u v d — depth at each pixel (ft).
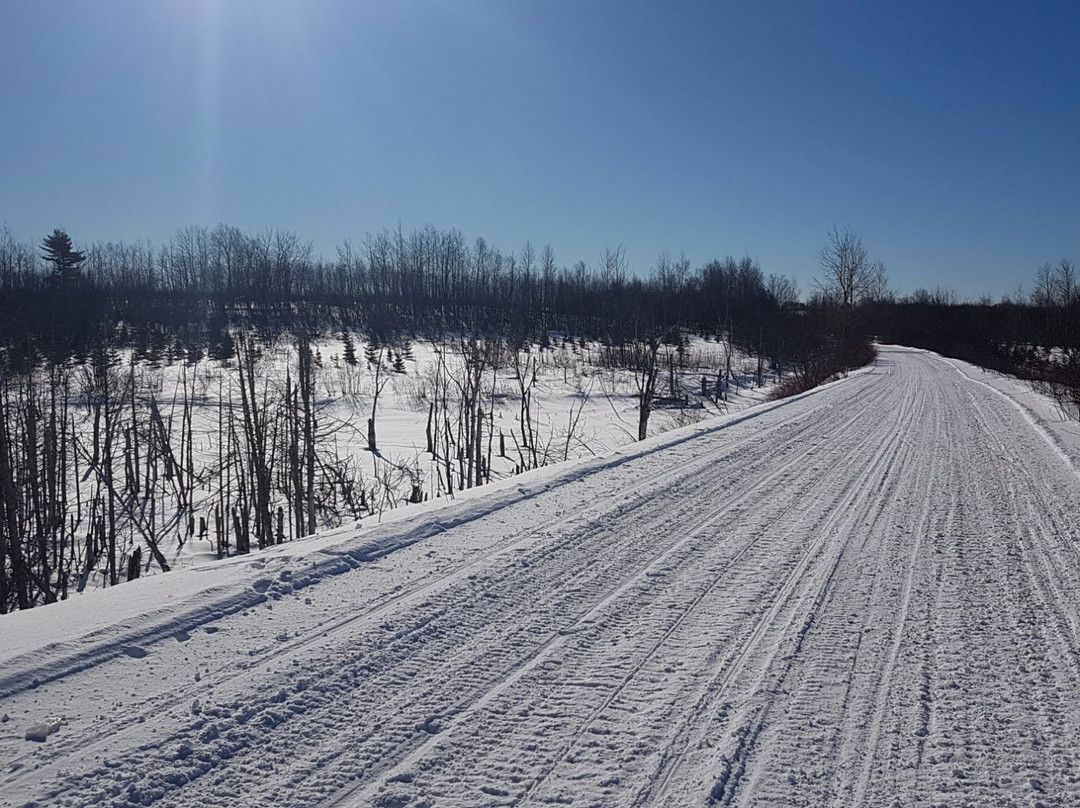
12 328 78.43
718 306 260.62
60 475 56.90
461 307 247.29
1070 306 121.29
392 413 112.68
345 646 15.06
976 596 19.34
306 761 11.16
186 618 15.92
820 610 18.24
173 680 13.29
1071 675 14.66
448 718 12.62
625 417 109.50
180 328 188.14
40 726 11.43
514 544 23.09
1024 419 62.75
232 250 250.78
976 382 109.70
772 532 25.80
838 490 33.22
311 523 54.29
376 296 247.70
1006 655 15.64
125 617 15.57
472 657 15.05
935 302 343.46
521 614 17.47
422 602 17.76
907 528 26.45
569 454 79.36
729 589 19.74
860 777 11.18
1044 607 18.52
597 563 21.61
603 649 15.71
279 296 223.51
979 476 36.70
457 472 76.07
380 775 10.91
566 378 146.30
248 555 21.16
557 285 255.91
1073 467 39.09
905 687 14.16
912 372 134.41
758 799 10.59
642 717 12.85
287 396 62.85
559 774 11.09
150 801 9.99
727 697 13.65
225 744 11.42
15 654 13.53
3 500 41.98
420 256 266.98
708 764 11.43
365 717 12.52
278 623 16.16
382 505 61.26
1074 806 10.49
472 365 96.73
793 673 14.70
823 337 212.84
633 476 35.27
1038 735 12.41
